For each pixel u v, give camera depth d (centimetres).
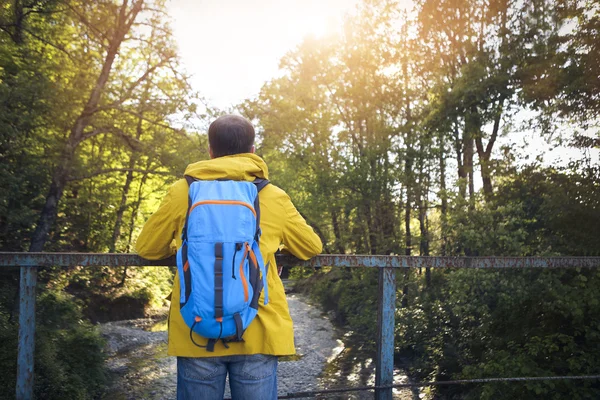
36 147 1196
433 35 1558
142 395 1005
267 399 162
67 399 808
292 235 177
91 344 1023
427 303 1251
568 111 1057
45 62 1203
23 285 190
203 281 143
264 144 1590
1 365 647
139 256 183
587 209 903
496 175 1186
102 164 1476
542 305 822
